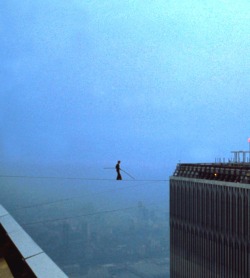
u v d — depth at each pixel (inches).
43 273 241.8
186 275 4933.6
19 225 368.2
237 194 3809.1
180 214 5064.0
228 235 3946.9
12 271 278.5
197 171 4749.0
